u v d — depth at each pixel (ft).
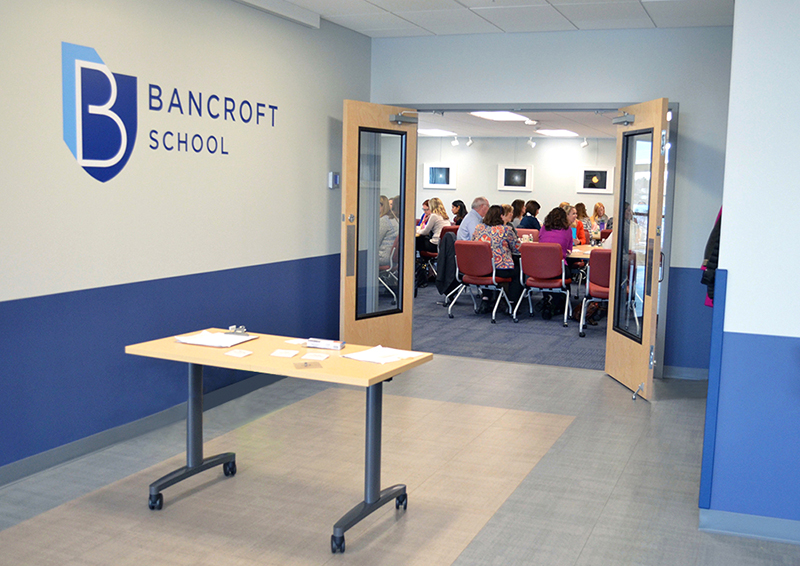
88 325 12.85
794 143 10.21
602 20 18.31
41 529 10.19
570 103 20.06
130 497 11.32
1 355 11.40
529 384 18.48
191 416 11.69
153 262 14.12
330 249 20.36
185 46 14.58
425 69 21.30
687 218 19.15
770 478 10.58
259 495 11.49
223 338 11.90
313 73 18.94
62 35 11.94
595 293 24.47
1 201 11.16
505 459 13.24
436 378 18.94
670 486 12.15
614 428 15.07
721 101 18.69
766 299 10.48
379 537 10.17
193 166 14.98
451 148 50.29
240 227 16.53
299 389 17.74
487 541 10.11
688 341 19.49
